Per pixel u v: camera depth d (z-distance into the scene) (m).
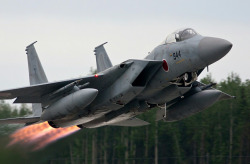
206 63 53.78
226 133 103.75
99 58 79.56
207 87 64.06
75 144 103.00
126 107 60.91
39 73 71.56
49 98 59.72
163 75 56.03
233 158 100.12
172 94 58.75
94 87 59.12
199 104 63.34
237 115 104.69
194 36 55.12
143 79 56.84
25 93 58.66
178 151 104.94
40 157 77.00
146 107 60.44
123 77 56.62
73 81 57.69
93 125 66.56
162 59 55.88
